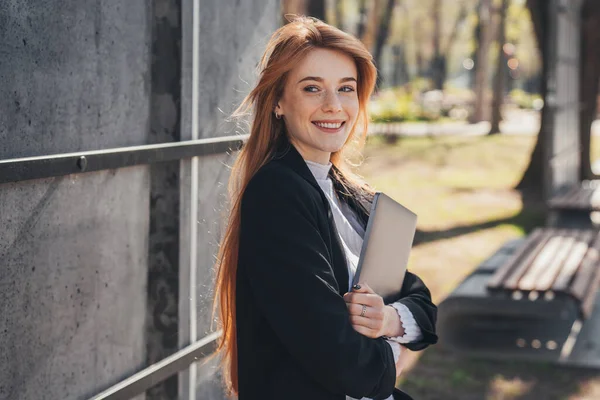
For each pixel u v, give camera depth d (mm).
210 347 3348
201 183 3287
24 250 2334
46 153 2408
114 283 2809
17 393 2330
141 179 2975
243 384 2145
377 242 2221
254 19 3699
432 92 51625
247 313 2115
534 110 51875
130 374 2932
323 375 2002
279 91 2254
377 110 34906
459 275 9703
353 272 2250
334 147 2246
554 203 11586
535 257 7582
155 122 3039
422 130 37500
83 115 2586
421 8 48750
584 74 15906
